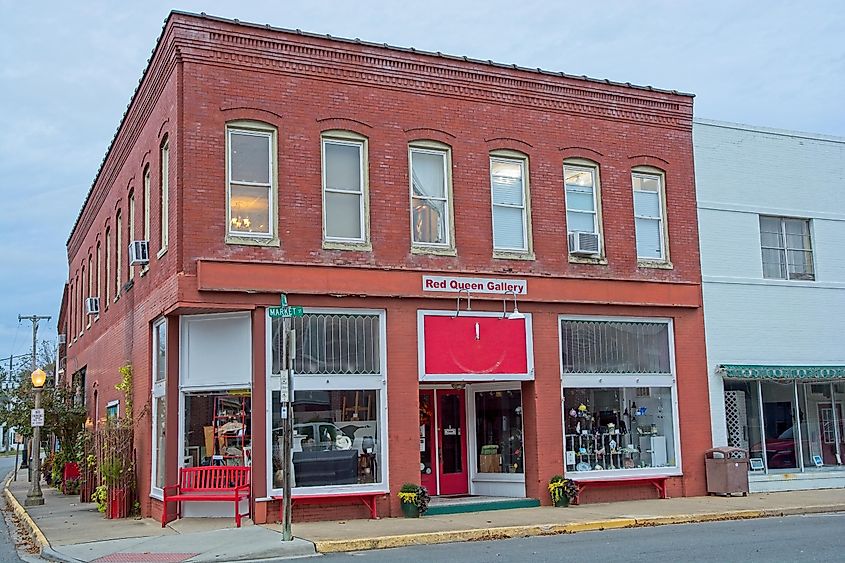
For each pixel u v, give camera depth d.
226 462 16.03
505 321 17.95
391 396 16.66
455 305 17.50
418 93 17.73
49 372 48.47
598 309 19.02
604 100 19.72
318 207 16.50
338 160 17.02
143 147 19.19
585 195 19.41
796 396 21.42
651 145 20.23
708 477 19.48
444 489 18.47
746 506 17.31
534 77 18.89
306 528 14.73
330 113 16.86
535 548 12.61
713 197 20.97
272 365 15.81
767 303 21.23
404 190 17.33
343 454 16.20
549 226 18.70
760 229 21.72
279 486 15.64
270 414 15.69
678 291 19.95
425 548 13.06
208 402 16.30
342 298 16.50
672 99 20.61
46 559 13.05
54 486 28.45
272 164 16.33
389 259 16.95
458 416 18.91
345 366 16.42
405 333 16.97
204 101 15.84
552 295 18.41
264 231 16.14
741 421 20.59
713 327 20.45
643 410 19.34
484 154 18.22
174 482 15.95
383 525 15.01
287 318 14.63
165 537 14.01
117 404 21.83
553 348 18.38
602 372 18.91
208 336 16.12
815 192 22.52
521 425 18.30
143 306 18.52
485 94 18.38
